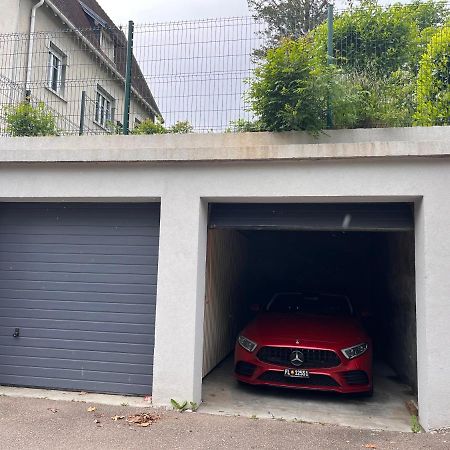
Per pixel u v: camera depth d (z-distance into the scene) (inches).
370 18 304.7
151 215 230.7
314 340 225.1
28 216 243.4
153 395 206.4
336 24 292.7
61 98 337.1
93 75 350.0
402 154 192.7
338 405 219.0
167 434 174.1
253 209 225.5
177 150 212.5
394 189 196.7
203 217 219.3
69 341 230.2
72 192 227.1
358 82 250.2
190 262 210.7
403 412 210.2
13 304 238.4
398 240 287.6
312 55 232.8
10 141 268.7
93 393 223.6
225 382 254.5
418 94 260.4
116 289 229.3
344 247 425.4
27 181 232.2
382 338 336.8
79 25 603.8
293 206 221.3
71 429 176.7
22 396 217.2
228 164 212.4
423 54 291.4
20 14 487.5
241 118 254.1
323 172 203.5
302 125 232.8
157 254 227.5
